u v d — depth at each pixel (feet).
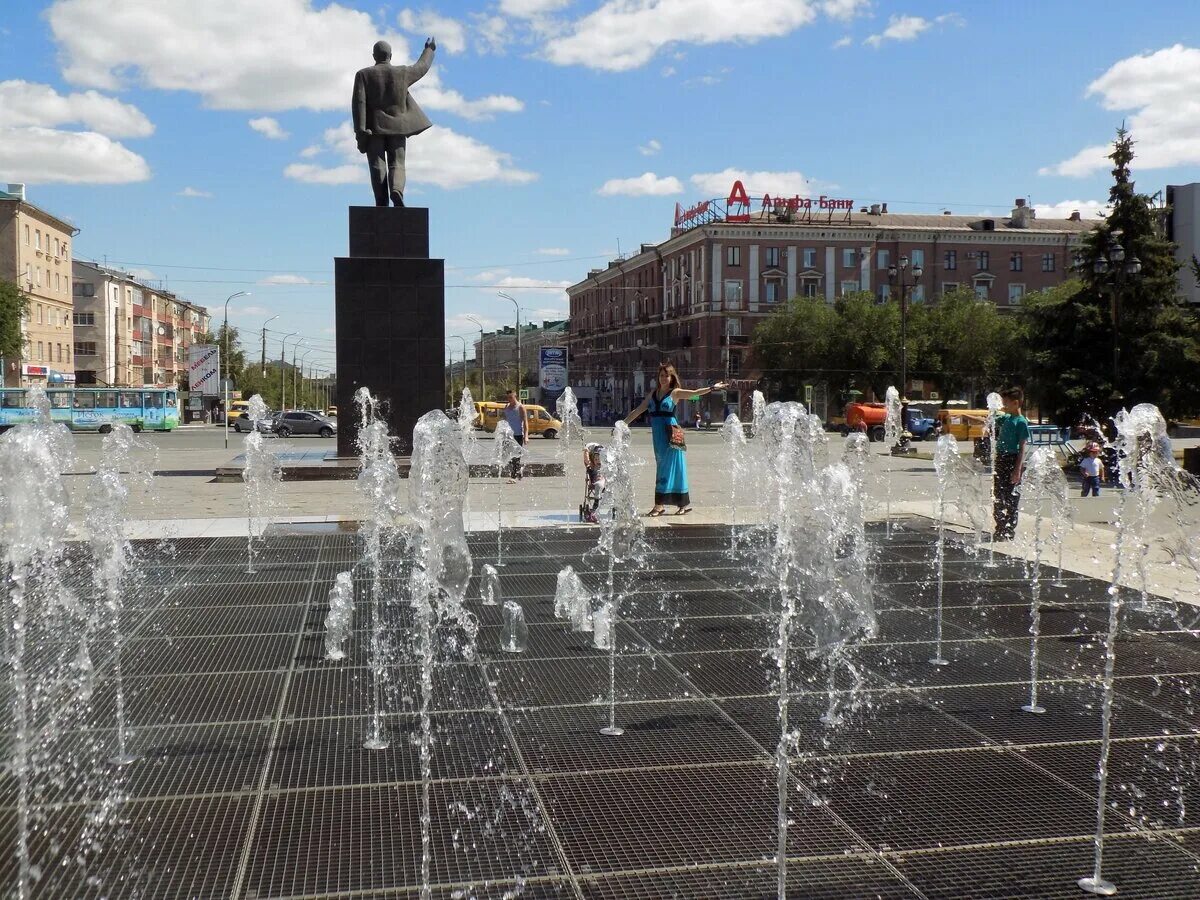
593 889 10.53
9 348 158.71
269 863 11.04
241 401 248.32
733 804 12.67
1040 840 11.74
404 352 60.03
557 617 22.97
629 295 268.82
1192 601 24.93
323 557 30.89
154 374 296.51
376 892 10.45
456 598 24.86
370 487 31.65
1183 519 38.78
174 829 11.89
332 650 19.90
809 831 11.93
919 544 34.12
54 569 28.50
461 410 63.67
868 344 184.03
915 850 11.46
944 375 183.21
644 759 14.19
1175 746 14.82
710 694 17.26
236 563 29.76
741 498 50.52
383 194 60.59
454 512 24.98
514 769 13.82
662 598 25.09
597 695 17.15
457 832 11.83
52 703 16.60
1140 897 10.45
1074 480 67.51
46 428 18.54
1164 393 83.82
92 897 10.32
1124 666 19.07
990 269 219.41
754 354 200.95
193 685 17.62
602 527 35.37
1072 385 85.30
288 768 13.78
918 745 14.80
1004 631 21.85
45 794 12.89
